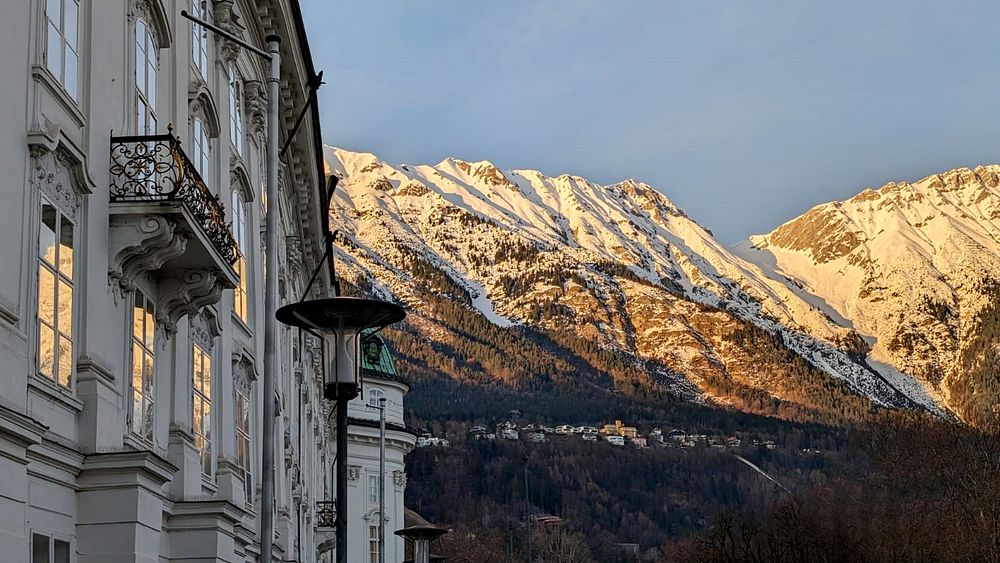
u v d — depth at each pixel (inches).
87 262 753.0
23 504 645.3
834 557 2620.6
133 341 836.6
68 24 753.6
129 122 848.3
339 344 823.1
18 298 660.1
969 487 3070.9
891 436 4242.1
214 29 923.4
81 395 743.7
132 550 730.2
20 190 668.7
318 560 2400.3
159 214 797.9
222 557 918.4
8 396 638.5
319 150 1742.1
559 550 7455.7
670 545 6378.0
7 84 659.4
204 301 921.5
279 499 1473.9
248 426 1206.3
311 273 2132.1
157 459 760.3
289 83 1470.2
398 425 3686.0
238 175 1205.7
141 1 892.0
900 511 3260.3
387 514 3641.7
